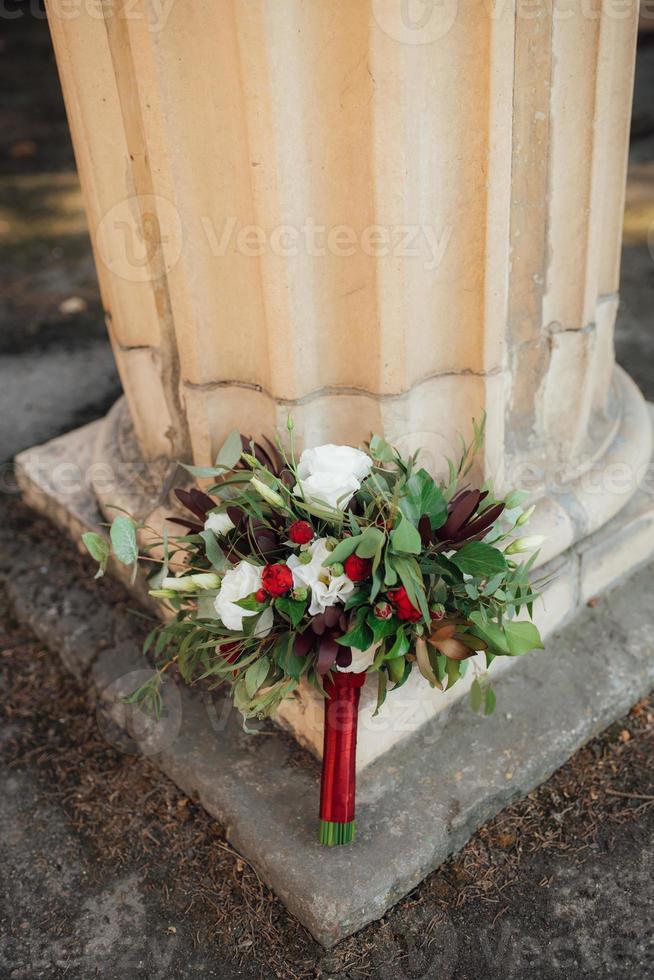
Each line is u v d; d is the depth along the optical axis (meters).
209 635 1.85
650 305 4.24
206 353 1.99
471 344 1.92
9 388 3.83
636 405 2.58
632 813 2.01
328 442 2.02
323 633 1.66
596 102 1.81
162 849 2.01
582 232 1.96
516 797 2.03
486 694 1.87
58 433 3.51
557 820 2.00
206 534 1.76
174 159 1.74
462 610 1.72
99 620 2.52
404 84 1.56
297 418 1.94
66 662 2.48
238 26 1.54
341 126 1.65
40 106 7.81
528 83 1.72
